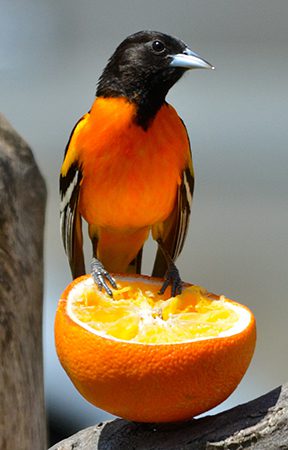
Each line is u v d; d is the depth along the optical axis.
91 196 2.30
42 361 2.27
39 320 2.27
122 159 2.28
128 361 2.18
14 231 2.26
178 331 2.20
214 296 2.22
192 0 6.60
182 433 2.21
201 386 2.18
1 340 2.23
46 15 6.69
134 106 2.29
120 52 2.30
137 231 2.31
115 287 2.23
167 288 2.24
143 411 2.19
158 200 2.29
